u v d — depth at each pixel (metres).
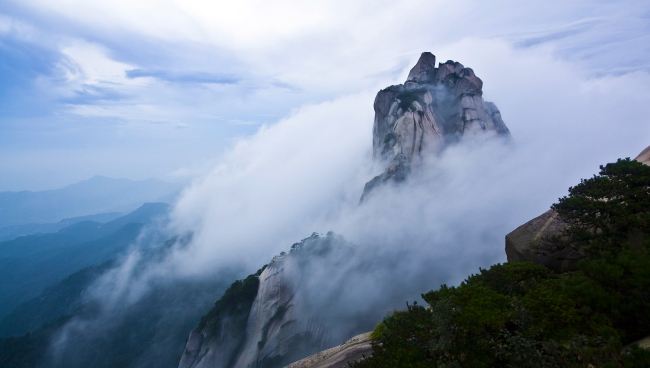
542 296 13.31
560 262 19.17
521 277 16.14
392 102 149.75
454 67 159.88
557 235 20.39
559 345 10.86
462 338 12.34
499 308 13.19
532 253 20.78
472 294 14.34
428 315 14.12
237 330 92.50
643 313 11.77
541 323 12.18
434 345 12.42
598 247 16.52
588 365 10.09
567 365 10.31
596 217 18.34
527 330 11.91
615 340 10.27
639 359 9.41
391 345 13.55
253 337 87.44
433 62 169.88
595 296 12.57
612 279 13.10
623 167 20.31
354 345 20.69
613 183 19.27
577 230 18.55
